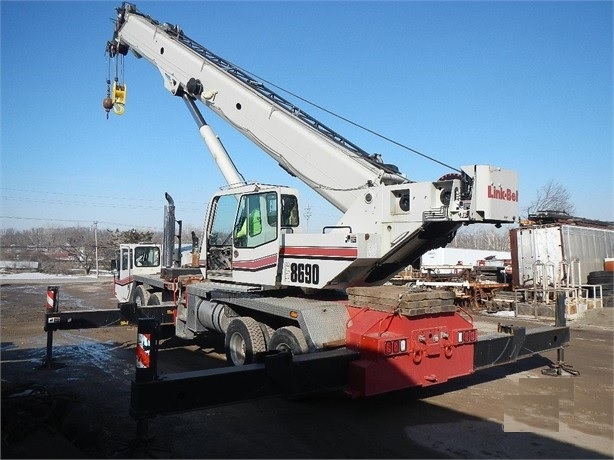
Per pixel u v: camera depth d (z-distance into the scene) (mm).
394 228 5984
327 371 5305
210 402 4496
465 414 5879
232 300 7738
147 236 40281
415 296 5633
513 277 18906
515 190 5547
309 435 5145
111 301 19344
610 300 17797
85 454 3971
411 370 5590
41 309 16312
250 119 7730
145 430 4461
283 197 7238
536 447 4895
